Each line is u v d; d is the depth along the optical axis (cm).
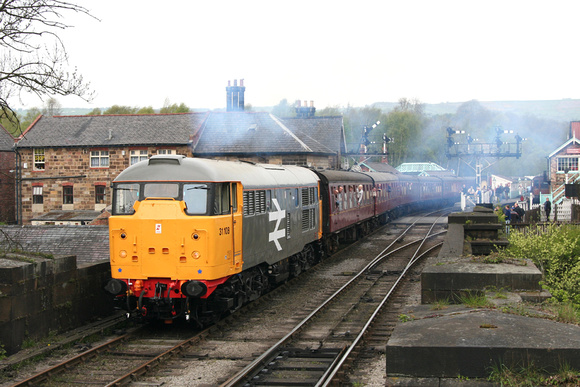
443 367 575
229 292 1262
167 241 1165
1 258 1092
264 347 1079
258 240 1434
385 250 2503
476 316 688
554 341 581
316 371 924
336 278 1897
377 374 878
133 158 4116
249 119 4138
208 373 923
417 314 766
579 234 1378
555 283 1247
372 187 3347
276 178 1628
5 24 1168
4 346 1001
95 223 3734
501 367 565
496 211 2383
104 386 845
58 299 1143
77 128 4309
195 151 3953
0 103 1198
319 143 4178
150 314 1203
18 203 4266
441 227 3638
